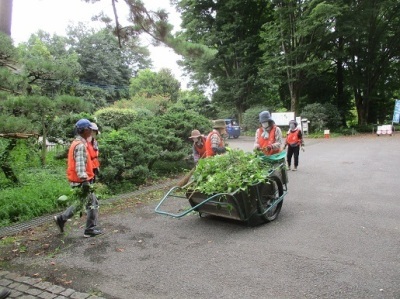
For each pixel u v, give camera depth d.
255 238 4.89
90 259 4.43
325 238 4.77
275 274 3.78
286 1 24.92
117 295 3.51
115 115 15.91
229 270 3.93
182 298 3.39
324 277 3.66
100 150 8.20
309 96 32.84
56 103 8.21
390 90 32.91
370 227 5.14
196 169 5.82
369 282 3.51
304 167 11.16
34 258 4.52
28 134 6.45
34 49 32.94
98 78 47.47
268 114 6.49
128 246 4.82
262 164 5.73
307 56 27.05
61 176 8.83
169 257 4.38
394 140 20.36
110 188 8.28
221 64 32.81
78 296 3.51
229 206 5.10
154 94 37.25
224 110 33.75
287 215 5.94
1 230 5.68
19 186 7.75
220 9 30.22
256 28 30.98
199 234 5.18
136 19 6.93
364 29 26.23
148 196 7.86
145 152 9.28
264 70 27.69
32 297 3.52
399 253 4.18
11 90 7.25
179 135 11.36
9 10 6.50
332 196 7.16
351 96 33.62
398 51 29.55
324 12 22.27
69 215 5.25
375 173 9.61
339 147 17.41
